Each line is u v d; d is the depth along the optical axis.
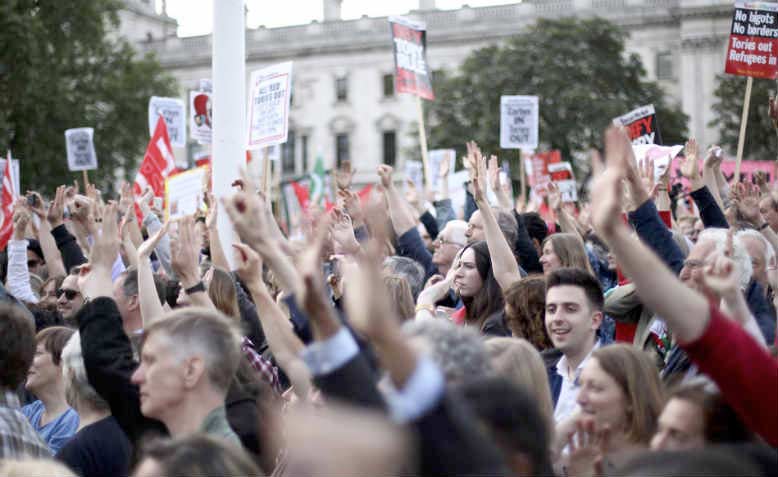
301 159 74.00
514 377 4.02
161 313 5.25
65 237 8.26
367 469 1.94
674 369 5.00
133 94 38.50
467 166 6.40
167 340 3.84
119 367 4.36
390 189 8.32
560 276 5.15
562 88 49.06
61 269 8.62
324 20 73.94
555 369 5.39
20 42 32.31
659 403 3.87
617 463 2.96
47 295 8.05
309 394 4.00
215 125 9.23
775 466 2.92
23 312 4.68
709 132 63.81
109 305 4.51
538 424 2.84
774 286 6.01
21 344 4.57
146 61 39.81
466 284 6.38
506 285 6.24
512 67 49.69
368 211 2.44
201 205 9.29
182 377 3.81
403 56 12.34
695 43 63.97
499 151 48.72
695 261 4.80
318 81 73.75
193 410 3.84
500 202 8.77
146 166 11.01
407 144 71.38
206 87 12.51
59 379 5.73
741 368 2.90
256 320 6.46
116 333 4.46
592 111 47.97
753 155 46.53
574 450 3.89
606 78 50.00
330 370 2.53
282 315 4.42
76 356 4.80
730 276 3.27
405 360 2.38
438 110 51.16
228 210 3.22
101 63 37.91
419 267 7.22
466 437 2.37
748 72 9.90
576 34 49.78
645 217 4.98
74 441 4.66
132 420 4.34
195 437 2.98
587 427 3.87
